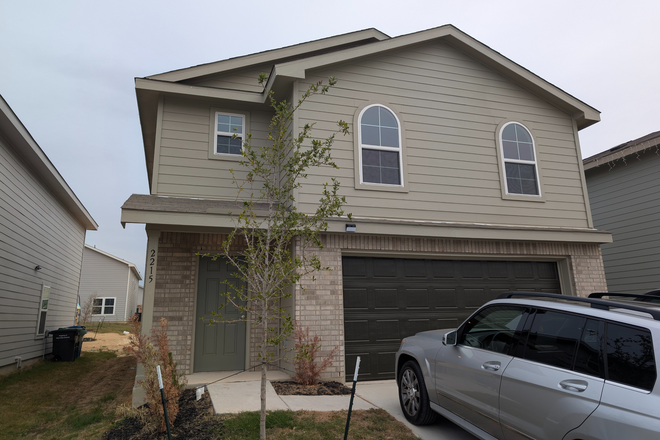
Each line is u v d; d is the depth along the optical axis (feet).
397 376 19.40
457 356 15.35
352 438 15.85
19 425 20.90
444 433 16.76
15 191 33.35
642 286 38.50
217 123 30.25
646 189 38.78
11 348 33.71
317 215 16.65
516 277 30.35
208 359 26.78
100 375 34.58
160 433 16.74
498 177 30.83
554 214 31.71
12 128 30.37
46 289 42.42
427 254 27.99
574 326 11.71
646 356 9.71
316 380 23.50
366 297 26.61
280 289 15.35
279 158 17.06
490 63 32.27
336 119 28.04
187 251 27.20
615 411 9.59
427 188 28.94
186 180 28.73
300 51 32.19
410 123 29.60
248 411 17.98
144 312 23.15
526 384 12.01
